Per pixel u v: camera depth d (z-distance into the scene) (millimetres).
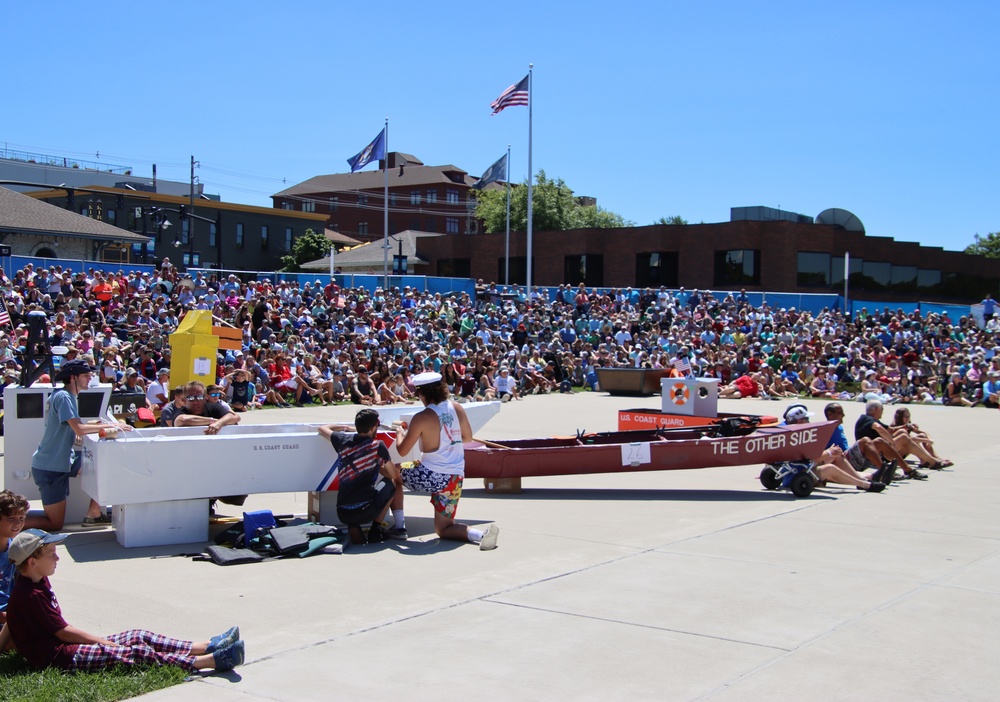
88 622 5684
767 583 6738
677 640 5449
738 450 10562
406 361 25734
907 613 6027
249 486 7965
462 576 6898
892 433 13078
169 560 7293
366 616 5887
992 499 10680
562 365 29578
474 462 10430
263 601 6199
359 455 7824
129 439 7816
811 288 47281
